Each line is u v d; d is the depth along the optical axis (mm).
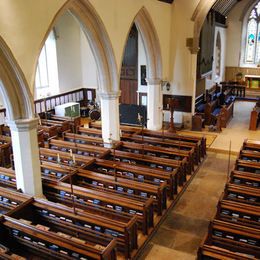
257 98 24766
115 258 6500
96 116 19859
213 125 18219
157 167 10930
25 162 9008
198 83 19922
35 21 8445
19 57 8141
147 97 18359
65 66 20516
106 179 9430
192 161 11906
